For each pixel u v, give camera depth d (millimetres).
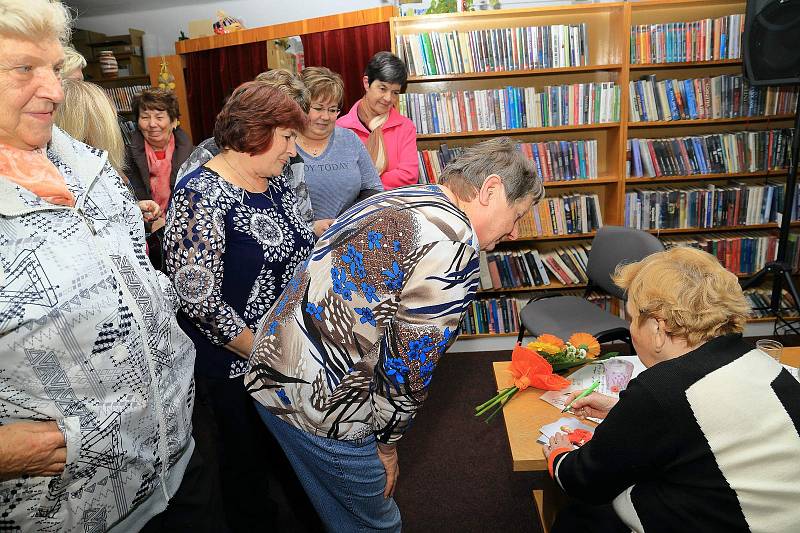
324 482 1387
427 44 3523
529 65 3545
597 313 3006
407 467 2580
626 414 1112
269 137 1565
